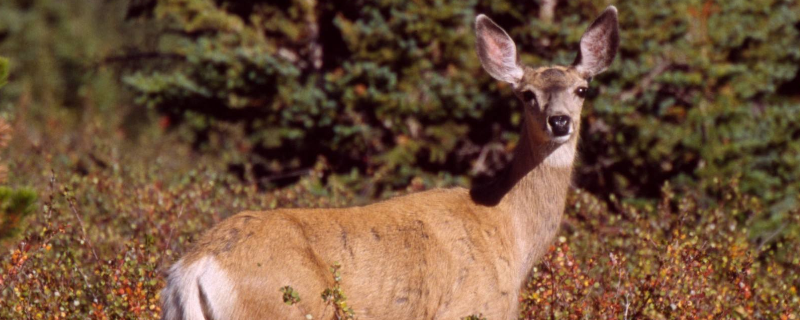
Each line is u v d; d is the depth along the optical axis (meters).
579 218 11.66
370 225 7.91
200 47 16.08
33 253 8.60
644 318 8.47
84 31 29.91
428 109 15.44
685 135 15.12
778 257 11.54
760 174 14.74
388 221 7.99
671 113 15.34
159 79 16.62
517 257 8.41
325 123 15.90
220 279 7.31
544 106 8.38
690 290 8.55
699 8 15.52
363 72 15.52
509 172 8.58
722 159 14.88
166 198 11.21
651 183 15.58
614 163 15.59
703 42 15.38
